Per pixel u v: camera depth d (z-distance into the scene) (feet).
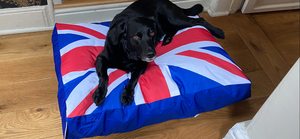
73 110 3.77
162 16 5.75
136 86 4.27
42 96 5.15
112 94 4.08
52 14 6.40
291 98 2.70
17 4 5.98
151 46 4.26
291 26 7.72
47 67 5.77
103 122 3.92
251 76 5.98
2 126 4.58
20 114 4.79
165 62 4.79
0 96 5.05
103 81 4.16
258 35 7.19
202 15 7.73
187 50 4.98
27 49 6.14
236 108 5.22
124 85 4.27
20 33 6.55
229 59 4.93
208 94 4.26
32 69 5.67
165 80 4.27
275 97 2.95
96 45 5.21
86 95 3.98
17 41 6.32
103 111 3.88
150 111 4.05
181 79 4.29
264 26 7.62
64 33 5.25
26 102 5.00
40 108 4.92
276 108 2.96
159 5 5.73
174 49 5.23
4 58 5.84
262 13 8.09
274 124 3.06
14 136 4.46
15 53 6.00
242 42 6.92
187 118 4.94
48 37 6.55
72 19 6.74
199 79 4.30
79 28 5.44
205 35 5.34
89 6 6.54
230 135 3.98
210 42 5.17
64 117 3.84
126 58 4.61
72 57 4.63
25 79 5.44
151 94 4.10
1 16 6.04
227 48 6.69
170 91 4.15
